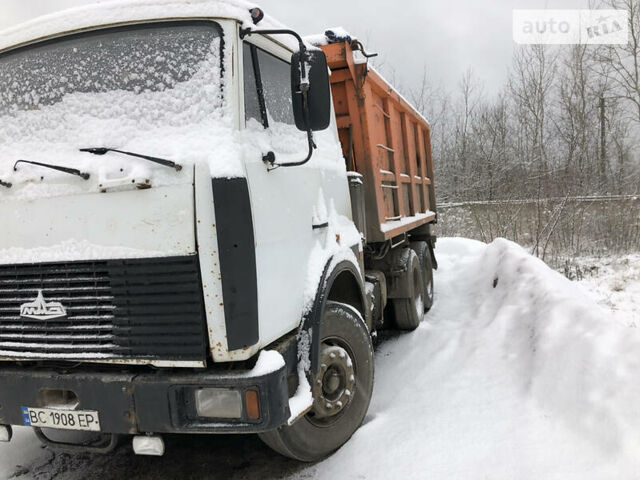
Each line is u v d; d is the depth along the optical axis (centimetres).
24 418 267
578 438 307
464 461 301
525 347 448
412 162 695
